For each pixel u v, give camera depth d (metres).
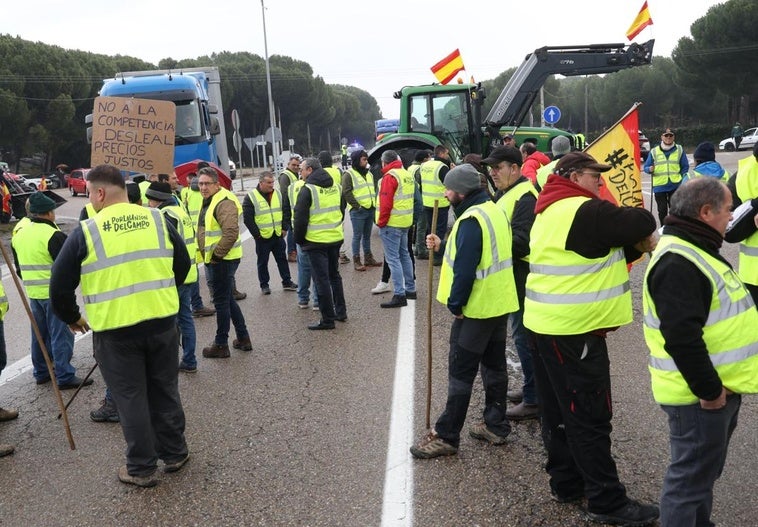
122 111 6.48
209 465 4.40
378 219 7.98
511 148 4.66
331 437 4.68
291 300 8.91
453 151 15.00
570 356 3.35
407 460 4.29
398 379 5.69
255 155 87.75
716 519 3.44
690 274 2.75
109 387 4.16
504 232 4.20
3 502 4.10
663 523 2.98
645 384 5.23
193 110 15.86
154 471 4.23
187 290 6.08
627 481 3.85
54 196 6.10
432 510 3.71
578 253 3.27
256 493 4.02
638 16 13.50
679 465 2.92
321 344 6.84
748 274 4.60
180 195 9.88
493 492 3.85
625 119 4.64
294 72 88.25
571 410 3.40
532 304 3.48
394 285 8.12
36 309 6.02
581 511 3.61
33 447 4.84
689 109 73.31
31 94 56.38
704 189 2.80
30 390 6.04
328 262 7.47
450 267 4.21
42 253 5.91
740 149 41.41
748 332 2.81
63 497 4.11
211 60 85.88
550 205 3.38
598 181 3.41
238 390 5.70
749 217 4.44
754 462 3.98
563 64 15.02
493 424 4.44
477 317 4.14
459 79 15.54
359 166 10.28
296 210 7.10
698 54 52.00
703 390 2.73
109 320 4.01
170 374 4.31
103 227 4.06
